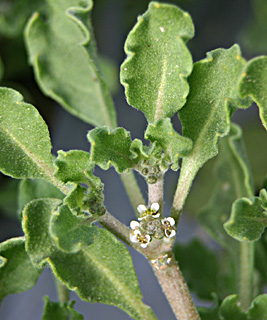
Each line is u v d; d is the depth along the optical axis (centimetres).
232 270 24
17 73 32
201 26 34
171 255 20
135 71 19
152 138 19
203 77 19
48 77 24
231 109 18
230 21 35
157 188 19
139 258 31
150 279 30
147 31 19
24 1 29
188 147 18
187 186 19
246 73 17
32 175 20
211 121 19
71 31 23
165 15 18
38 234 19
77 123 33
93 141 18
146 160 19
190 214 31
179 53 18
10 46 31
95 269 20
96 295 20
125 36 34
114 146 19
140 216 19
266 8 31
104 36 34
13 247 20
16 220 30
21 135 20
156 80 19
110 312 29
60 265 19
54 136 32
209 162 31
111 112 23
